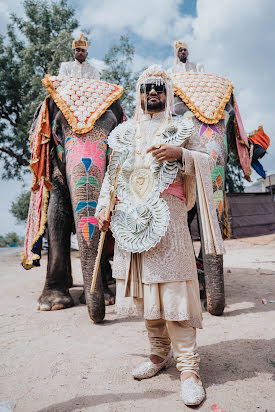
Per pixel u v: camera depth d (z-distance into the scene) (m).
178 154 2.38
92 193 4.05
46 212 4.85
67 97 4.59
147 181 2.48
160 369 2.63
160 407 2.13
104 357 2.92
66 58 17.06
